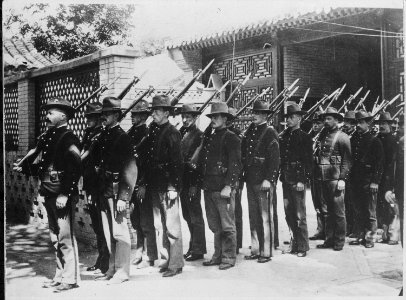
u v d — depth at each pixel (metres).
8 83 7.77
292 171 5.72
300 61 11.86
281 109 10.23
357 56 12.73
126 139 4.66
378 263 5.42
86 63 6.09
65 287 4.43
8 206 7.93
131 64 5.79
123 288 4.51
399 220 5.95
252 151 5.53
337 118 6.13
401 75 8.99
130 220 5.58
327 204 6.09
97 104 5.44
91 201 4.95
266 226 5.45
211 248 6.20
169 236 4.90
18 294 4.38
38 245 6.14
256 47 11.93
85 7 13.20
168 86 11.50
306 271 5.12
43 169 4.47
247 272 5.08
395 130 6.56
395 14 9.02
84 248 5.98
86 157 4.98
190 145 5.63
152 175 5.00
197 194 5.55
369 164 6.13
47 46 12.65
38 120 7.28
